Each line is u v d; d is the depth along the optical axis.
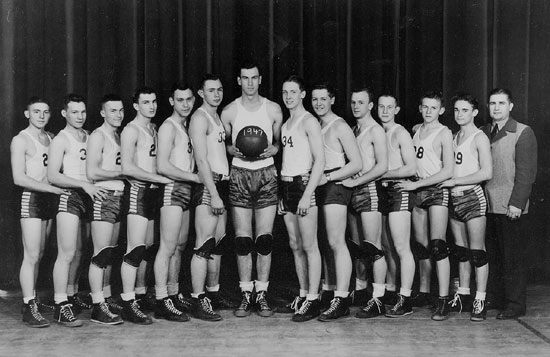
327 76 4.62
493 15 4.50
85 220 3.88
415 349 3.22
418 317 3.80
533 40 4.52
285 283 4.67
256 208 3.80
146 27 4.57
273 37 4.61
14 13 4.48
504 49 4.48
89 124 4.56
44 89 4.54
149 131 3.80
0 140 4.49
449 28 4.51
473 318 3.71
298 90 3.74
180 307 3.92
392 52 4.59
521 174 3.67
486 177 3.70
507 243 3.77
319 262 3.79
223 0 4.60
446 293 3.78
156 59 4.59
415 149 3.86
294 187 3.76
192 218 4.55
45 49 4.53
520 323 3.66
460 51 4.51
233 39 4.61
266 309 3.84
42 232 3.79
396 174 3.79
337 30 4.62
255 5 4.59
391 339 3.39
